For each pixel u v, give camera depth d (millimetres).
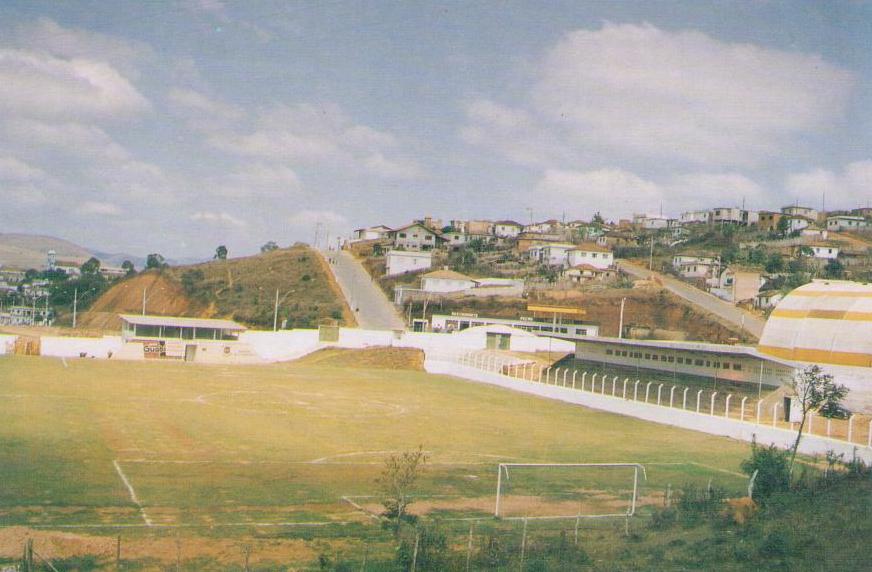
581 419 56156
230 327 97750
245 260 172125
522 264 170875
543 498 31547
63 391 57219
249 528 25547
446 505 29906
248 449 39688
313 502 29375
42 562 20938
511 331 101812
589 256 160500
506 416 56594
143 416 47938
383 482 33219
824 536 23094
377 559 22469
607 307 129625
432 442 44500
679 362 65062
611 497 31922
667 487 33594
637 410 57812
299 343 101500
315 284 149500
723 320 119688
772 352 61250
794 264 149625
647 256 176250
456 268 166625
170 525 25469
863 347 54969
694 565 21250
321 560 21531
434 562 21547
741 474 37219
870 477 30828
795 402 48625
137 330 93938
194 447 39375
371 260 175125
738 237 183750
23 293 166250
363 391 68688
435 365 91750
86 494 28844
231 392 62719
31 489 29109
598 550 23281
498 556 22297
